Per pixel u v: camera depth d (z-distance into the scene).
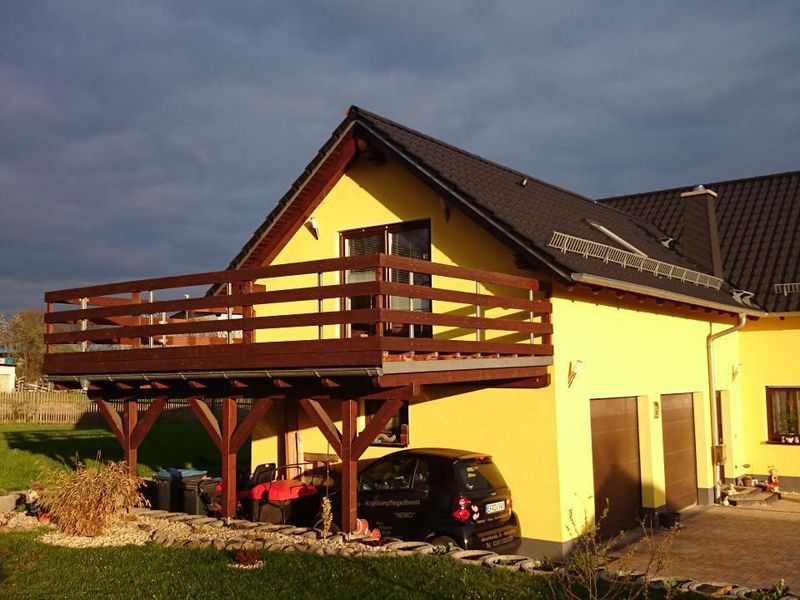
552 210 14.97
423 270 9.90
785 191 20.03
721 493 16.39
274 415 15.34
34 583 8.41
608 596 7.68
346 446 10.05
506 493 10.55
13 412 35.50
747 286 17.55
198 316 16.67
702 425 16.25
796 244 18.14
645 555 11.65
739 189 20.84
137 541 10.23
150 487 13.48
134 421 13.15
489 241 12.71
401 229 14.09
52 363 13.16
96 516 10.67
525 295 12.24
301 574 8.36
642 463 14.10
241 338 16.36
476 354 10.78
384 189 14.20
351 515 9.95
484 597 7.61
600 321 13.05
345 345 9.30
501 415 12.23
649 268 14.30
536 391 11.95
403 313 9.41
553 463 11.68
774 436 17.48
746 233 19.14
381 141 13.41
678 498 15.31
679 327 15.63
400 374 9.31
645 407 14.16
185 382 11.99
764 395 17.62
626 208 21.75
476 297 10.68
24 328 54.34
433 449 10.79
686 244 18.62
